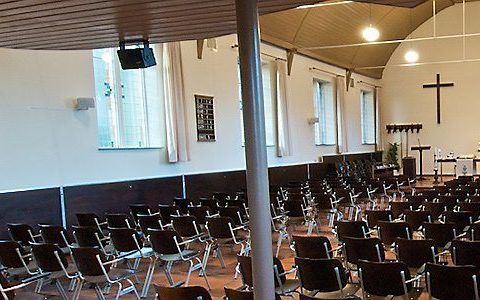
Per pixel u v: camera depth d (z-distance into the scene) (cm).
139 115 918
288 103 1365
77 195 748
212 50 1081
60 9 404
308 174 1470
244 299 319
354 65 1783
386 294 352
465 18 1808
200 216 689
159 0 393
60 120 736
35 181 693
